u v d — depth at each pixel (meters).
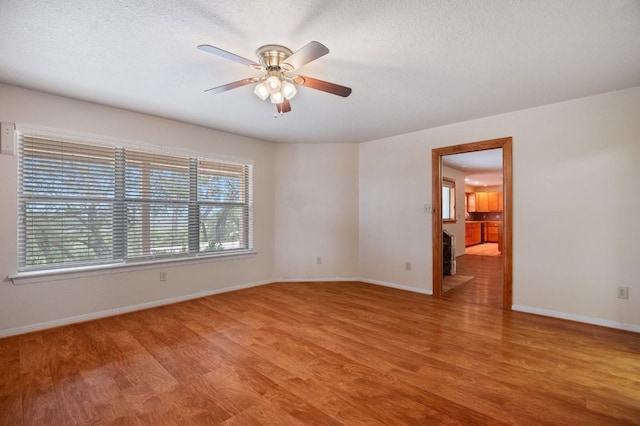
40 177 2.81
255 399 1.78
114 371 2.08
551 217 3.15
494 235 10.52
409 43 2.00
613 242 2.84
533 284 3.27
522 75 2.47
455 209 7.50
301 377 2.02
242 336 2.68
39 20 1.74
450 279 5.02
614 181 2.83
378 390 1.87
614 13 1.68
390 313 3.31
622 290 2.80
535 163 3.23
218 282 4.11
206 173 4.02
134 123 3.34
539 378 1.99
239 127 3.94
